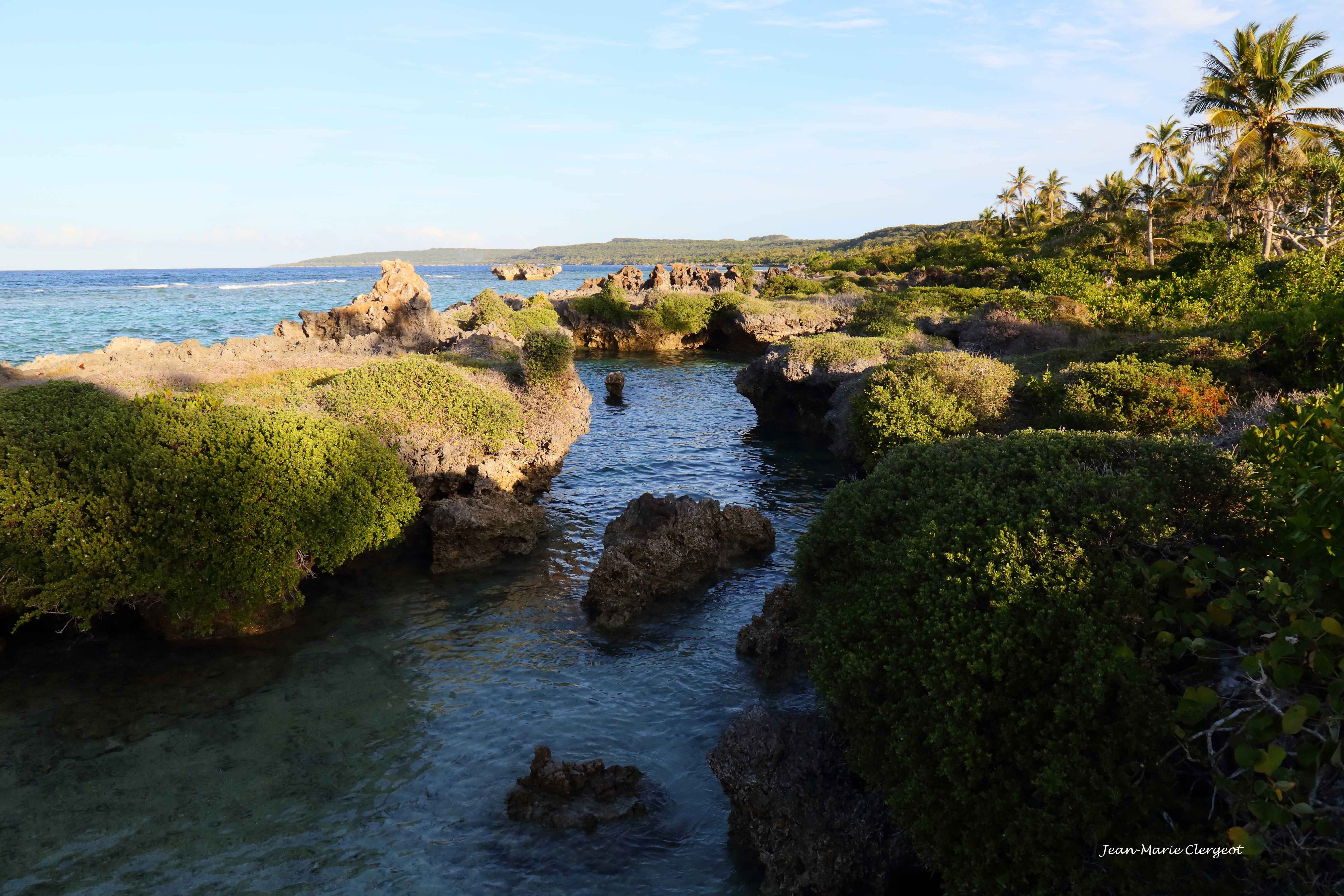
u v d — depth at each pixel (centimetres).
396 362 2191
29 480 1261
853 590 923
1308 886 517
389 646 1376
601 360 5931
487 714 1159
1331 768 544
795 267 14138
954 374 2231
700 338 6744
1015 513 828
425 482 1845
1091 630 660
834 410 2709
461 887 821
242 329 7181
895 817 719
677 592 1614
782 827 827
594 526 2031
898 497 1032
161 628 1398
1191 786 612
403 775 1013
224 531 1324
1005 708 666
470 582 1667
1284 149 4941
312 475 1447
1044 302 3750
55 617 1438
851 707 800
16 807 934
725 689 1233
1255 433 736
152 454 1329
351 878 832
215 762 1033
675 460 2778
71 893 799
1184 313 3111
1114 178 8281
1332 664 531
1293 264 3231
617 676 1277
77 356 2552
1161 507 766
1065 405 1970
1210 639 651
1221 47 5066
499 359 2939
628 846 885
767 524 1866
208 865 846
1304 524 600
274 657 1330
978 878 629
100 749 1060
